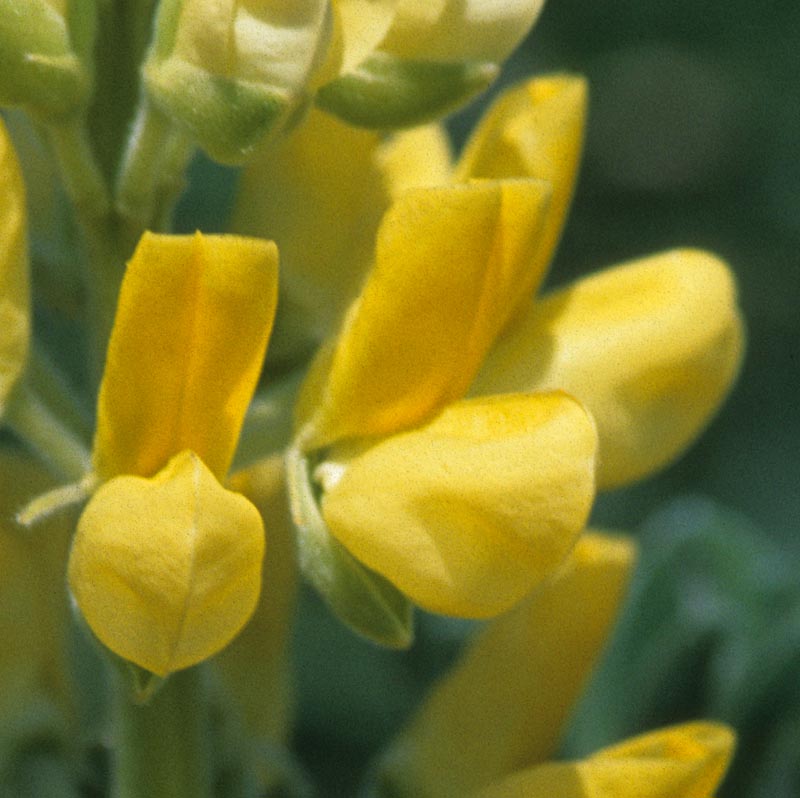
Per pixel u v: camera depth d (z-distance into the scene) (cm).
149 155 22
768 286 40
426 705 25
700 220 41
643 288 23
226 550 21
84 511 22
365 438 22
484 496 22
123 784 23
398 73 23
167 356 22
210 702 24
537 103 23
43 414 23
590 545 24
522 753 24
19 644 24
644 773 23
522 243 22
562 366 23
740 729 26
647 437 23
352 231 24
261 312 22
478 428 22
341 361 22
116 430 22
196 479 21
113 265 23
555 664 24
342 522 22
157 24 22
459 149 39
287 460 22
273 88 22
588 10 43
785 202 41
